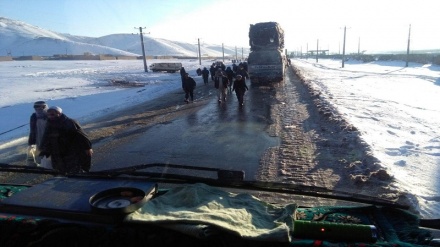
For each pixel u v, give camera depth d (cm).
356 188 545
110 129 1131
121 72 5400
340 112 1245
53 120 489
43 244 178
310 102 1641
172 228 173
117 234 171
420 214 437
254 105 1611
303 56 19625
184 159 742
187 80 1784
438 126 1038
